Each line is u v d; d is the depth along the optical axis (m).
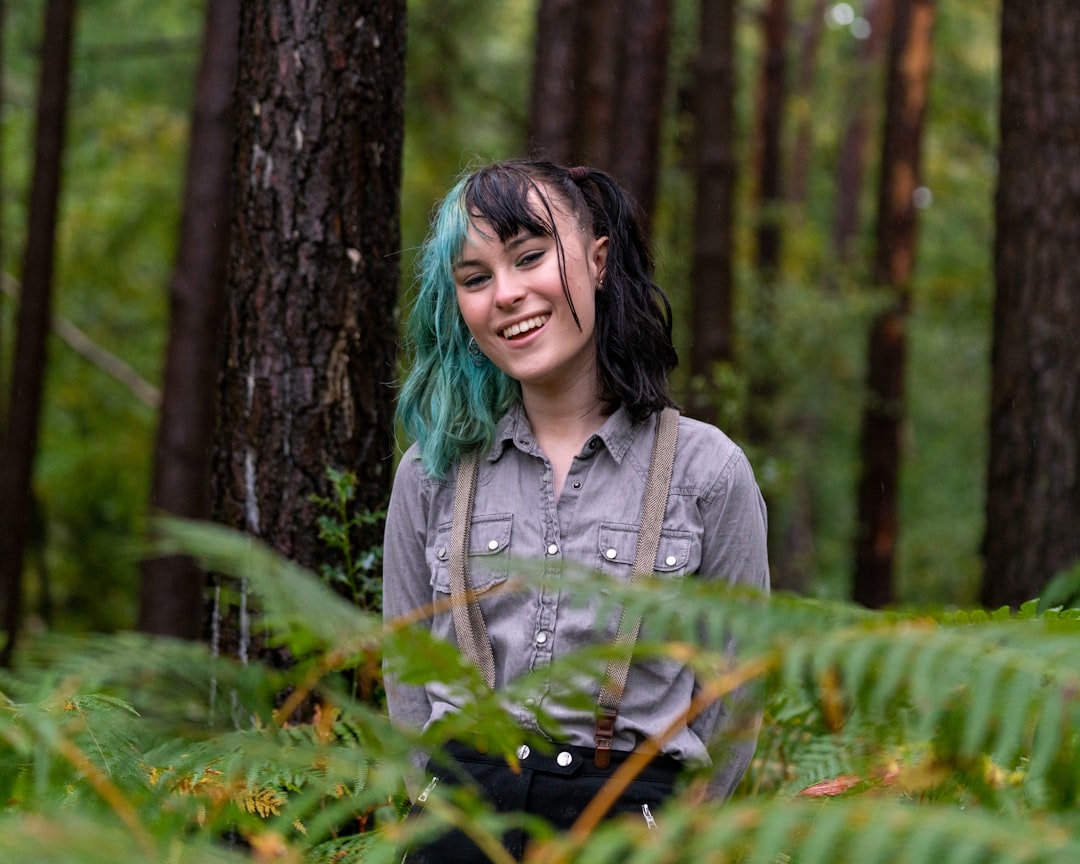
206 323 7.20
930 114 15.18
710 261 8.84
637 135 8.66
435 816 1.27
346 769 1.45
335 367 3.39
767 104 12.59
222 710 2.28
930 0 11.73
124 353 12.98
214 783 1.72
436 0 11.13
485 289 2.13
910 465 14.55
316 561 3.34
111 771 1.56
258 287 3.39
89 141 12.09
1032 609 1.71
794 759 2.70
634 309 2.19
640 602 1.33
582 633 1.97
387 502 3.47
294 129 3.38
